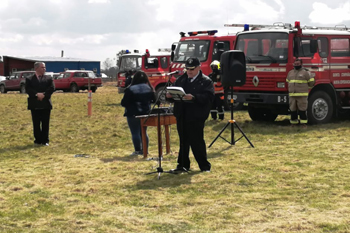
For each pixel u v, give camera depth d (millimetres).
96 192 7168
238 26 15469
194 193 7016
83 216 6023
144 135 9797
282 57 13766
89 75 40688
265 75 14062
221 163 9016
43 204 6559
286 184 7379
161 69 22516
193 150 8281
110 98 30188
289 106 13477
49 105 11609
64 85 40000
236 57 10734
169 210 6246
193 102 7914
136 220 5820
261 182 7539
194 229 5500
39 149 11195
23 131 14109
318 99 13969
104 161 9641
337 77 14375
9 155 10516
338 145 10633
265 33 14148
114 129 14305
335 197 6590
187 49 18812
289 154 9766
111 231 5473
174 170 8320
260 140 11672
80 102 26484
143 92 10055
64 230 5516
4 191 7242
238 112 18109
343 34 14516
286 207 6195
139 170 8617
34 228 5598
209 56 18328
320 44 14086
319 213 5910
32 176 8312
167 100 8180
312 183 7367
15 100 28812
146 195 6938
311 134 12289
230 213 6016
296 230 5348
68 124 15656
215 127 13891
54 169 8906
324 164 8703
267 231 5352
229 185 7402
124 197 6875
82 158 10031
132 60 25109
